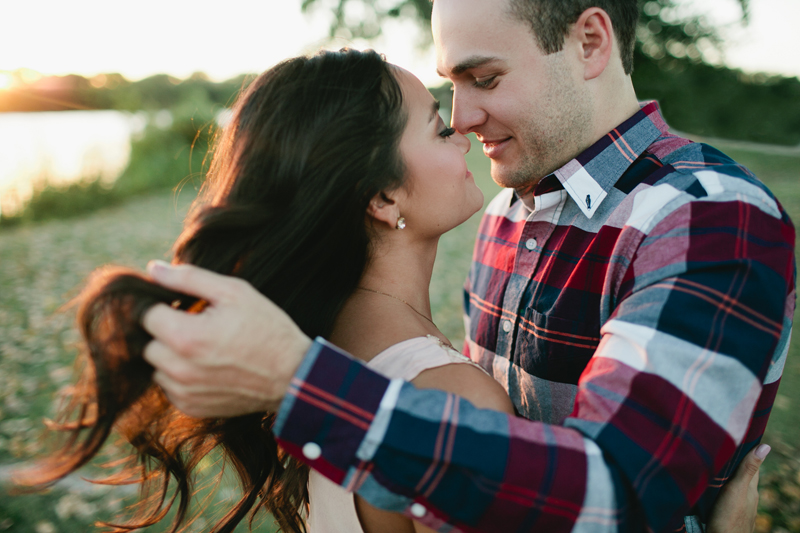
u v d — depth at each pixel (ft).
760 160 55.98
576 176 4.05
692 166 3.57
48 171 36.96
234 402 2.38
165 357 2.26
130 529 3.97
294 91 3.30
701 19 61.00
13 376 14.17
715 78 76.74
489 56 3.95
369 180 3.34
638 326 2.78
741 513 3.72
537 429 2.49
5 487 9.66
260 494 4.19
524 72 3.96
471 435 2.36
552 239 4.27
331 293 3.58
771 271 2.90
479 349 5.00
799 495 9.39
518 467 2.31
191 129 48.70
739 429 2.66
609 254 3.75
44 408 12.54
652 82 66.18
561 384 4.01
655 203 3.44
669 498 2.43
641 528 2.44
